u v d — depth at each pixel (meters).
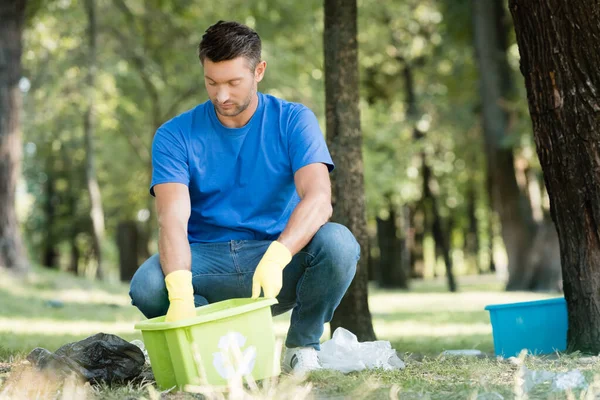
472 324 11.43
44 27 22.72
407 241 37.31
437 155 29.88
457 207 41.22
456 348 7.05
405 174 26.67
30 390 3.99
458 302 18.84
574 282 5.73
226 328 3.86
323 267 4.37
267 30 21.31
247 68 4.30
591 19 5.53
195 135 4.61
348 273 4.42
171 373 3.93
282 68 20.97
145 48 23.22
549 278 22.89
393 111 28.55
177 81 23.50
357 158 7.08
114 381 4.40
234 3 20.69
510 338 5.77
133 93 25.36
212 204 4.67
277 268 4.02
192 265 4.59
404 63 26.39
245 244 4.61
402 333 9.72
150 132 26.80
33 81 22.75
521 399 3.64
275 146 4.60
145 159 27.45
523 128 21.61
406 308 17.20
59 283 18.52
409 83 26.69
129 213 33.19
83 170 31.75
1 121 18.12
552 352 5.84
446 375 4.53
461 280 40.47
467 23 24.33
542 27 5.71
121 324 11.96
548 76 5.73
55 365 4.27
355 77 7.17
